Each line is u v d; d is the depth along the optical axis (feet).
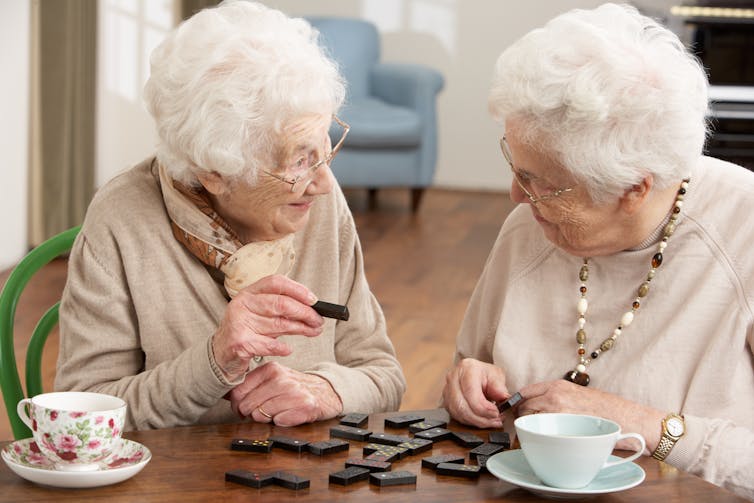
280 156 5.53
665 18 23.63
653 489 4.59
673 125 5.20
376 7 30.19
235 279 5.98
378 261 21.02
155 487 4.42
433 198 29.04
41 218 20.21
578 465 4.32
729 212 5.89
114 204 6.05
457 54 30.14
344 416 5.57
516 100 5.18
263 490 4.42
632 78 5.14
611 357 6.01
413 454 4.97
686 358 5.83
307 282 6.53
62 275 18.62
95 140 21.59
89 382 5.91
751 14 22.80
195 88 5.42
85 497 4.27
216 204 6.04
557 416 4.59
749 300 5.75
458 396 5.60
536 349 6.19
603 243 5.71
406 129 25.45
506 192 30.42
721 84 22.71
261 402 5.47
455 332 16.14
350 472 4.58
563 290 6.18
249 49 5.43
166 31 27.48
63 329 6.07
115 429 4.47
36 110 19.90
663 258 5.93
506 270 6.48
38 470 4.32
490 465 4.63
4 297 6.39
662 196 5.74
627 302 6.00
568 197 5.41
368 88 27.20
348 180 25.58
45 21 19.69
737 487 5.30
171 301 6.03
